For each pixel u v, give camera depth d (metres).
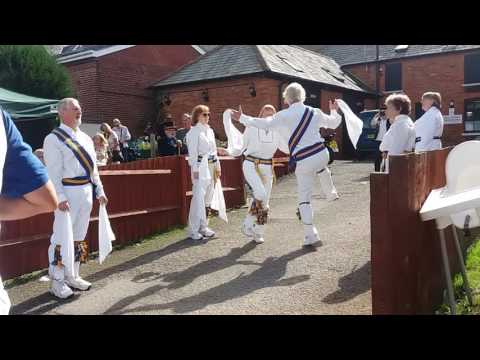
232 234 7.16
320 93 19.81
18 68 14.31
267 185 6.49
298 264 5.35
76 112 4.83
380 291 2.96
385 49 25.59
